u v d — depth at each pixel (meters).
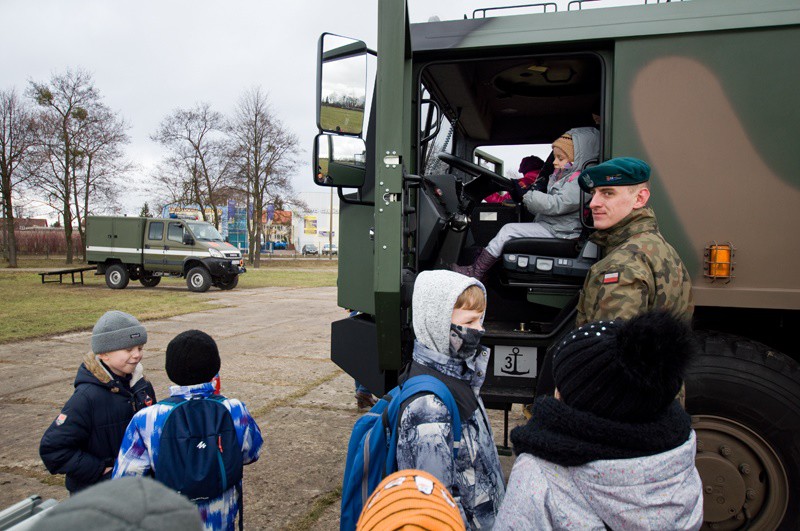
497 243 3.20
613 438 1.13
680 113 2.73
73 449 2.19
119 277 18.45
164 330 9.72
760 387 2.56
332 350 3.43
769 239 2.65
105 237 18.59
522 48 2.98
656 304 2.15
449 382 1.60
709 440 2.64
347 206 3.38
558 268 3.03
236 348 8.14
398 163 2.56
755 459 2.62
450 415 1.51
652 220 2.36
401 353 2.73
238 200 33.97
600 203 2.37
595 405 1.15
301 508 3.26
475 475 1.58
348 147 2.79
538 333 2.99
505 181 3.57
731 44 2.69
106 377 2.27
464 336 1.61
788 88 2.65
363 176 2.87
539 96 4.15
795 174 2.63
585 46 2.90
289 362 7.17
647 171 2.34
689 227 2.71
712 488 2.64
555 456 1.19
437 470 1.43
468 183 3.62
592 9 2.86
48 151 30.77
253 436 2.11
